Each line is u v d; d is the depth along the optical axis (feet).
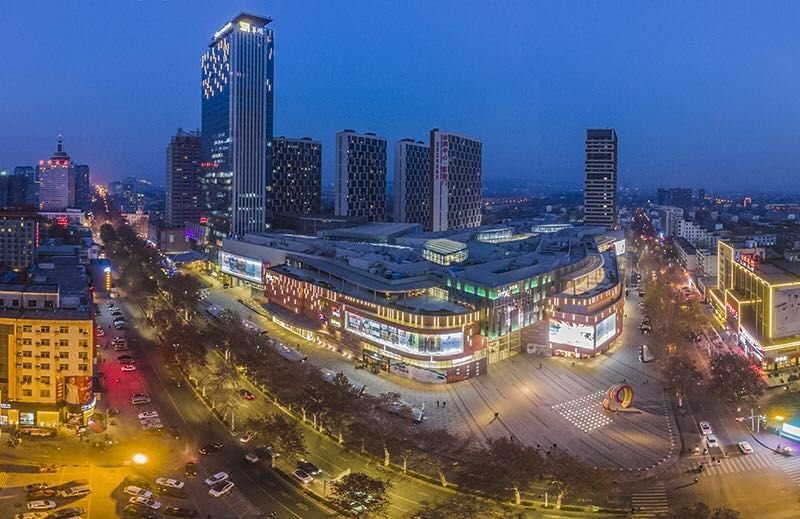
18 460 607.37
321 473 594.65
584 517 534.78
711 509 539.29
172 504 536.42
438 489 572.92
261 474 594.24
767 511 541.34
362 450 636.89
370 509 523.29
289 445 606.55
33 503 520.42
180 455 626.23
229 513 528.22
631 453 654.53
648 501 561.43
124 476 582.76
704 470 617.62
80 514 512.63
